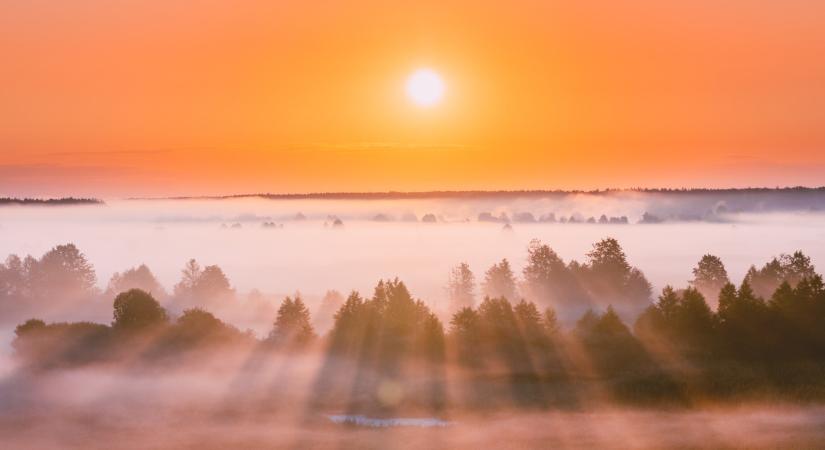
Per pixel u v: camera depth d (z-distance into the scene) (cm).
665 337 8738
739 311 8744
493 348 8694
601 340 8788
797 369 7212
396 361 8406
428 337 8956
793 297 8875
